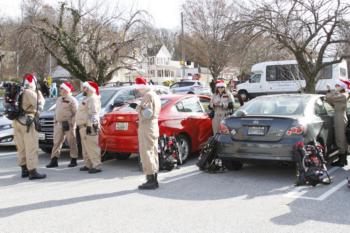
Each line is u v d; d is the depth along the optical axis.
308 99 7.91
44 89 24.03
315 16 12.57
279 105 7.80
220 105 9.45
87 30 20.56
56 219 5.28
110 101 10.22
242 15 13.09
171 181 7.35
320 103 8.21
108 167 8.85
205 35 35.97
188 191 6.63
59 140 8.87
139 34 21.08
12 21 28.66
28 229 4.93
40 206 5.86
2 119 11.30
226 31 13.31
